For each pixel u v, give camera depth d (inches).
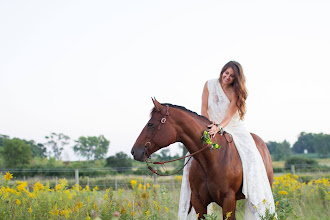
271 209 185.2
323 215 263.7
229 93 202.7
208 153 173.5
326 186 339.3
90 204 231.9
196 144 174.9
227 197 176.9
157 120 169.9
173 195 371.6
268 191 190.1
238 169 180.5
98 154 2849.4
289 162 1588.3
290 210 197.5
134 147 169.3
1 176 255.6
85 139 2849.4
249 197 181.5
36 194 243.1
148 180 659.4
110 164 1560.0
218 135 182.7
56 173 1026.7
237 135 200.4
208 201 183.8
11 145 1750.7
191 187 187.8
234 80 199.9
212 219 152.6
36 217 204.1
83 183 709.9
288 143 3631.9
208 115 208.5
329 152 4005.9
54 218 200.1
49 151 2728.8
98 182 714.2
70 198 249.8
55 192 270.2
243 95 197.5
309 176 692.7
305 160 1574.8
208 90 208.2
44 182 660.1
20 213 203.2
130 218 194.1
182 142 177.5
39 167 1471.5
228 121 193.0
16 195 233.6
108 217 188.4
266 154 222.2
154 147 169.5
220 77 204.5
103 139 2883.9
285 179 382.3
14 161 1712.6
